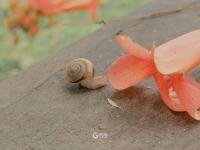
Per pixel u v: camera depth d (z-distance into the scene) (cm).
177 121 33
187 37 33
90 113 34
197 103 32
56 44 53
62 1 43
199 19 43
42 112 35
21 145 33
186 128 32
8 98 37
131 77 33
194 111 32
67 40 53
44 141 33
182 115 33
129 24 44
